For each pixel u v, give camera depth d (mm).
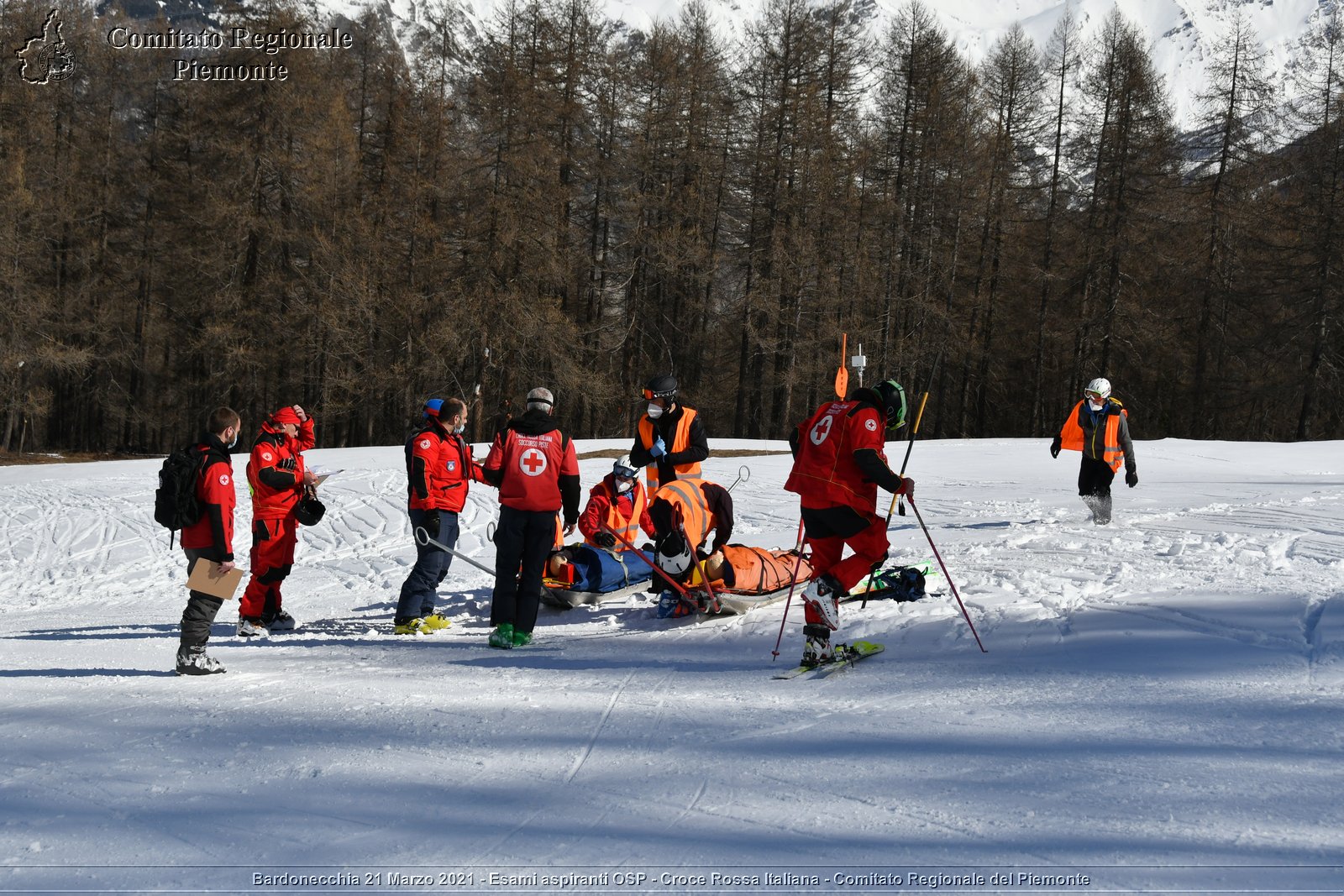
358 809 3115
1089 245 41812
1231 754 3311
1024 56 44938
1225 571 6805
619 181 41250
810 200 40875
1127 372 44844
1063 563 7488
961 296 44938
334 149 38656
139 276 44031
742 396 43531
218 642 7574
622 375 43031
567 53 38656
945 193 42562
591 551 8203
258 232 37969
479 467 7617
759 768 3438
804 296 41344
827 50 42094
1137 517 10703
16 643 7461
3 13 41594
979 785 3146
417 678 5414
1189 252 42562
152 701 4891
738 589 7059
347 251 38156
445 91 40500
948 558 8219
